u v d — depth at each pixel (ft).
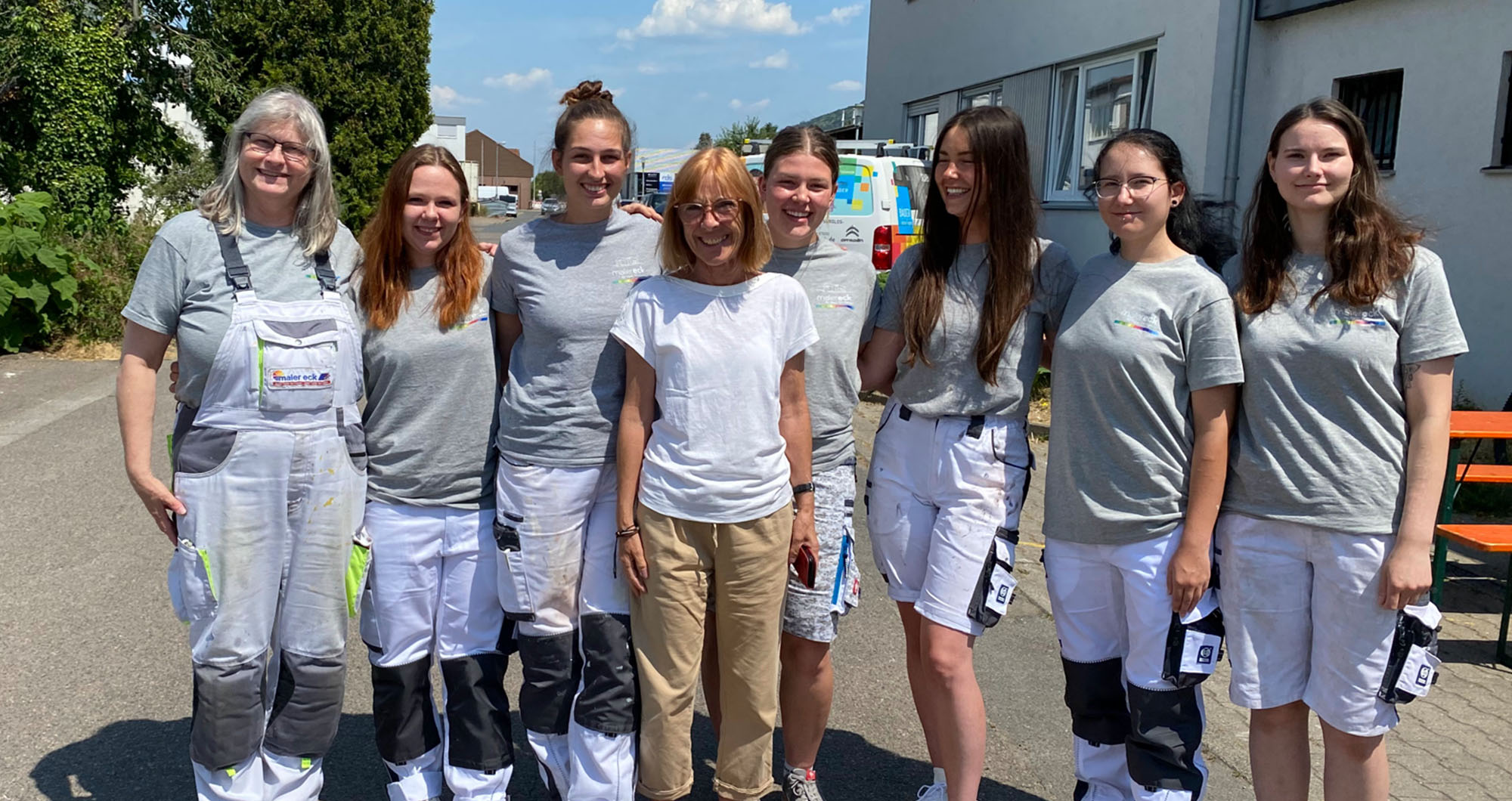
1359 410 8.29
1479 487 21.36
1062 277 9.71
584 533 9.50
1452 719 12.76
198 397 8.77
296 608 9.09
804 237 9.88
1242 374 8.53
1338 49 28.32
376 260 9.11
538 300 9.23
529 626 9.46
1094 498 9.16
